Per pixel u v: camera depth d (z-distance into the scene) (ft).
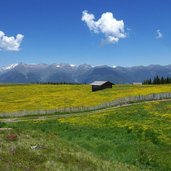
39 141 104.73
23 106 364.17
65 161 83.66
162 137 135.85
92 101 362.94
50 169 73.51
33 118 277.03
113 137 146.10
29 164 74.95
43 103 378.73
